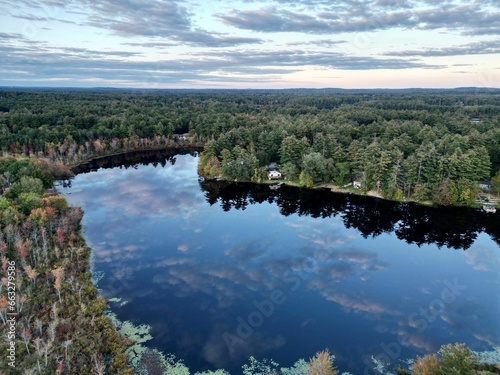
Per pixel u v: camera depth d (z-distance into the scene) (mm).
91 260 67938
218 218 91625
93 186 114250
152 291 58781
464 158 96875
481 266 68062
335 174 112812
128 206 97562
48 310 49188
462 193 93938
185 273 64812
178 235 80688
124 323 50656
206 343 47344
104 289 58844
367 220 92062
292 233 83188
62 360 40125
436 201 95938
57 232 69312
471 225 88250
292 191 112875
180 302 56094
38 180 88688
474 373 33094
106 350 43844
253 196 110250
